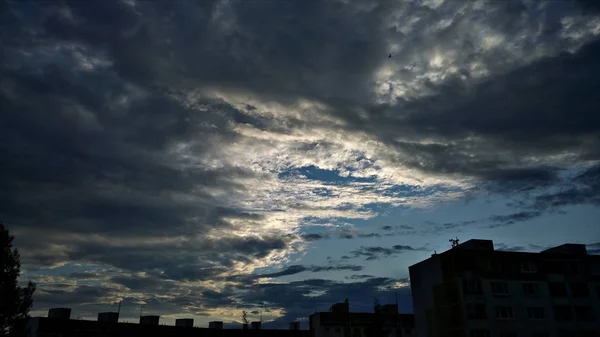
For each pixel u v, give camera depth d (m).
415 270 65.31
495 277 57.69
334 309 90.50
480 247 61.12
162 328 80.50
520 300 57.12
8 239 40.66
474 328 54.16
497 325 55.00
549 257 61.19
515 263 59.53
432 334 59.66
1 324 38.44
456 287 56.66
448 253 59.19
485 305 55.66
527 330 55.72
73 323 70.88
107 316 78.88
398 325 85.81
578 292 59.72
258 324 95.44
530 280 58.75
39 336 66.62
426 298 61.97
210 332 85.44
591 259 62.66
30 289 40.88
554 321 57.03
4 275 39.31
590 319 58.50
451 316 56.91
